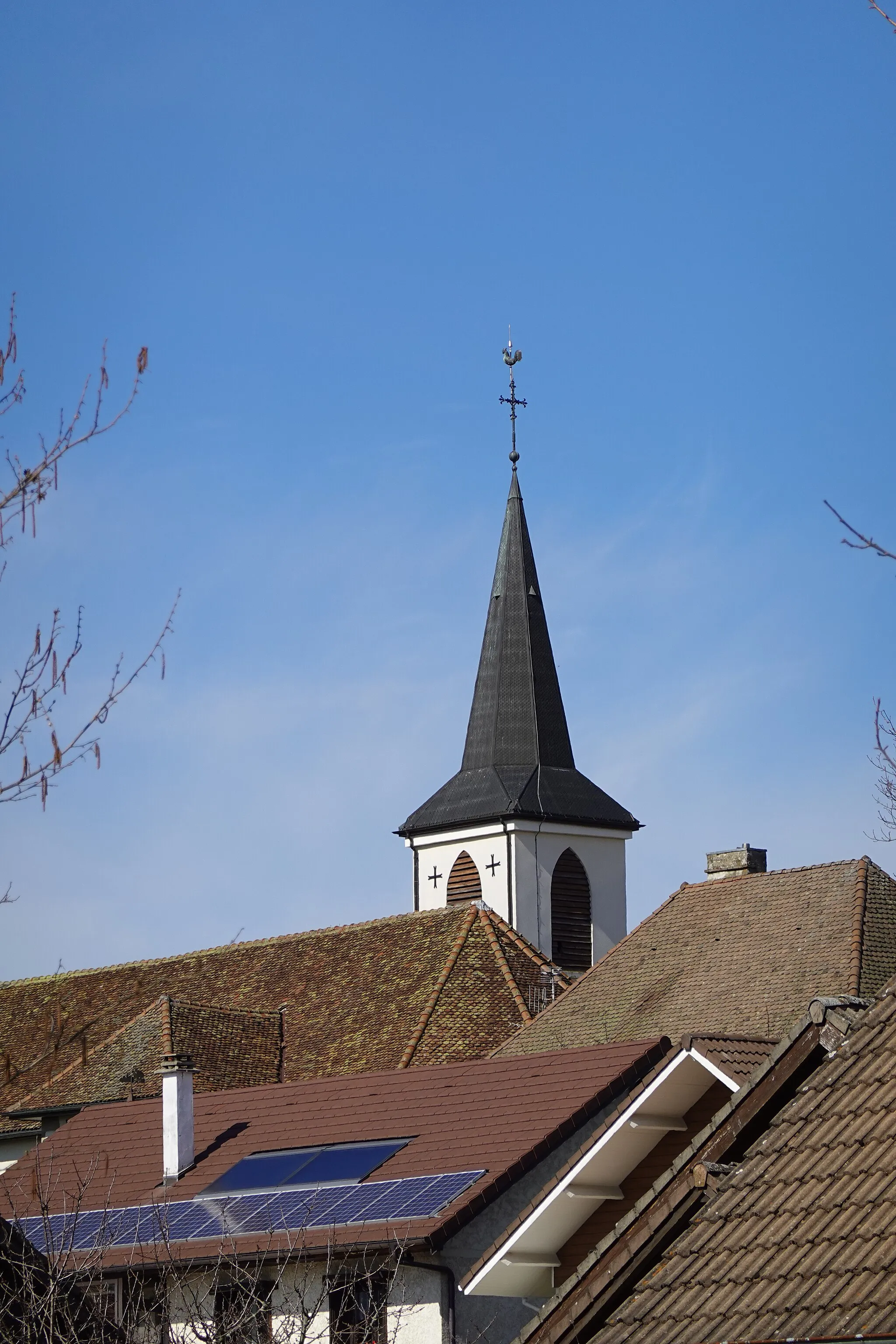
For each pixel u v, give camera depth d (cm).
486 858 9169
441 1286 3127
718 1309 1786
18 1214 3891
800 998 4672
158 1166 3931
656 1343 1783
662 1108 2761
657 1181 2109
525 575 9669
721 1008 4809
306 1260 3125
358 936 6762
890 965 4722
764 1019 4659
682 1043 2681
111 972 7400
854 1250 1762
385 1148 3569
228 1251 3145
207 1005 6391
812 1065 2097
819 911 4975
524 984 6138
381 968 6450
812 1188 1889
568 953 9119
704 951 5103
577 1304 2055
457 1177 3300
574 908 9194
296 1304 3164
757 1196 1927
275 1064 6119
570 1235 2872
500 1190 3238
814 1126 1978
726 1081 2628
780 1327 1698
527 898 9062
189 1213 3559
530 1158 3291
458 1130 3547
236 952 7131
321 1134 3806
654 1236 2028
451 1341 3102
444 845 9325
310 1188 3491
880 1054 2025
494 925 6462
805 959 4819
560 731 9475
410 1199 3256
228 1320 2709
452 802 9325
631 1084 3506
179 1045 5938
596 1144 2764
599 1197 2823
